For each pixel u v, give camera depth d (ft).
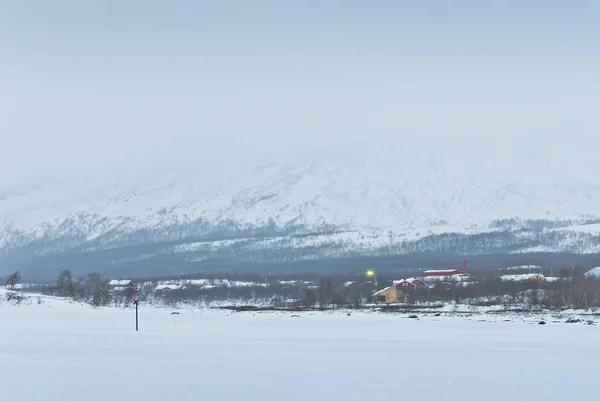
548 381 180.24
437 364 218.59
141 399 149.79
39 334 334.24
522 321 494.18
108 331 368.07
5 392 157.89
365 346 286.46
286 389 164.14
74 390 160.56
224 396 154.10
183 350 258.78
